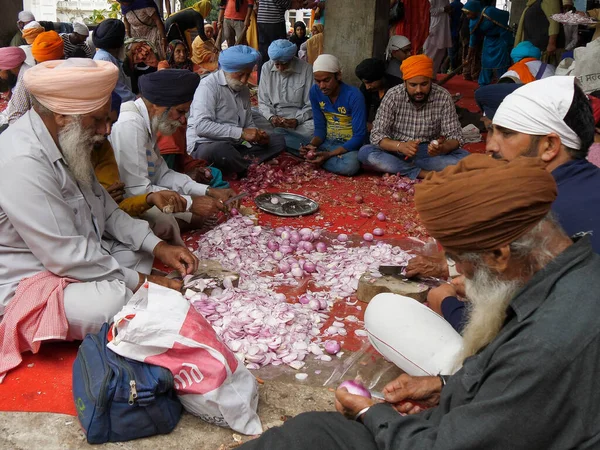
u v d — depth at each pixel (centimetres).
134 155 431
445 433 162
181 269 363
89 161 324
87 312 299
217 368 253
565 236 162
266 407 278
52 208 304
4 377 290
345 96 661
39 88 297
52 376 293
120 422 249
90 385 250
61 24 1269
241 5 1191
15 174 298
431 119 631
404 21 969
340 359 319
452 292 305
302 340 322
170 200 415
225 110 631
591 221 234
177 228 430
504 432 153
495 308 165
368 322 290
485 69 1213
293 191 609
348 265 423
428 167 634
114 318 268
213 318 329
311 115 749
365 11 812
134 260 375
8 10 1245
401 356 276
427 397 244
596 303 149
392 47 794
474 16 1374
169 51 952
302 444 187
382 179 648
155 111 440
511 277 163
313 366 311
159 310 258
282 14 1123
